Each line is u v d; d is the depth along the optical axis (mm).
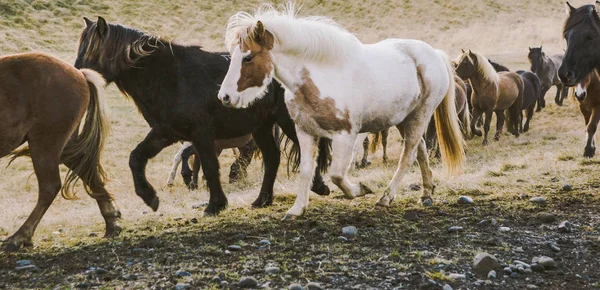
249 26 5461
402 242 5039
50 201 5465
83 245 5527
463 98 13844
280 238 5234
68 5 31453
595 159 9047
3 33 26281
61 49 26172
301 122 5773
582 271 4402
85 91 5574
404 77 6039
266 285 4105
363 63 5781
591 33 6758
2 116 5062
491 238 5137
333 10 34719
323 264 4508
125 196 10281
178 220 6641
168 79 6531
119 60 6465
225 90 5488
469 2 35000
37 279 4430
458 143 6871
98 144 5793
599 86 9273
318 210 6426
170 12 32938
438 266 4457
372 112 5875
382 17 33656
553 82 20328
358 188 5953
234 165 11477
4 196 10977
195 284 4164
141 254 4957
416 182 8273
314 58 5566
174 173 11742
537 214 5867
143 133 16219
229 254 4828
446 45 29016
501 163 9609
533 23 31516
